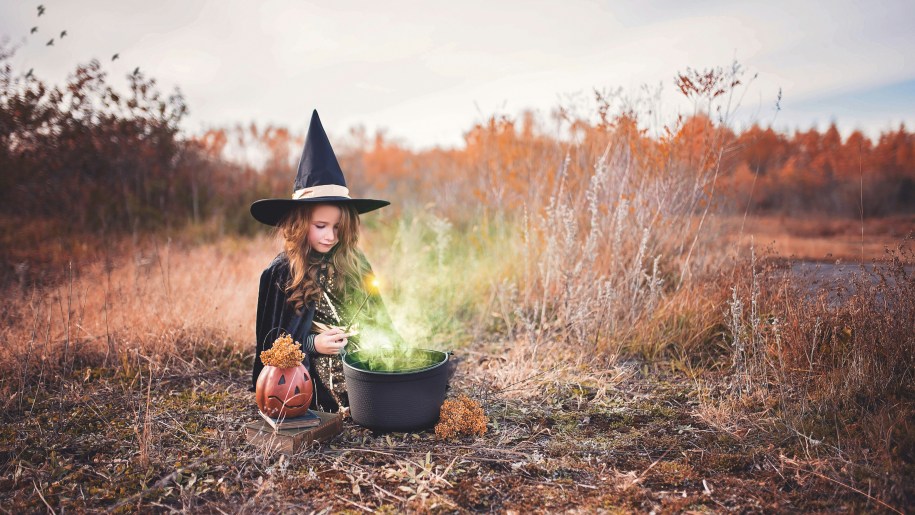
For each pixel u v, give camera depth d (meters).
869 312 3.34
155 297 4.96
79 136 8.69
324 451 2.83
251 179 11.34
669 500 2.35
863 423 2.71
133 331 4.39
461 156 8.99
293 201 3.09
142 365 4.07
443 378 3.04
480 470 2.65
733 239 5.64
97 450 2.87
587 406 3.40
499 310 5.31
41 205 8.42
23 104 8.21
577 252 4.95
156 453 2.81
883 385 3.01
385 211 9.71
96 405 3.39
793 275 4.22
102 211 8.31
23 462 2.67
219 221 9.38
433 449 2.85
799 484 2.40
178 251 7.38
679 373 3.88
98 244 7.51
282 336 3.17
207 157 10.92
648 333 4.24
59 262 6.57
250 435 2.89
